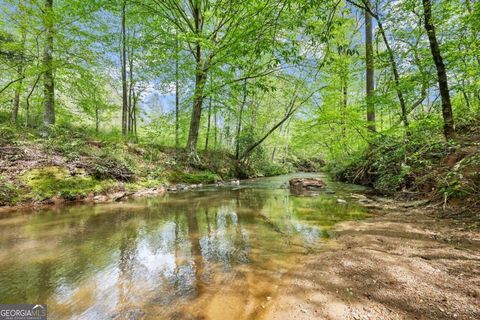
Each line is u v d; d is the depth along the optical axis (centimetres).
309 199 765
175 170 1155
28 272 278
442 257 282
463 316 181
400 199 666
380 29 777
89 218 512
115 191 761
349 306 207
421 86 773
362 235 390
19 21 839
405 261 279
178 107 1516
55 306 215
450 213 450
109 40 1225
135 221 500
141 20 1281
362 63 1116
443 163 577
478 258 271
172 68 1451
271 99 2091
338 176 1427
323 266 285
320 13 387
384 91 916
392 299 211
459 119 705
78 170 732
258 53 466
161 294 236
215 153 1677
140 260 315
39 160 688
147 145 1217
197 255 333
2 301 222
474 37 618
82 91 1141
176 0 1184
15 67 898
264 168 2153
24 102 1191
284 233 428
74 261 308
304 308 210
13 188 576
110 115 1573
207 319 199
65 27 907
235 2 479
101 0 1004
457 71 675
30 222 470
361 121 976
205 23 1337
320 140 1555
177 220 513
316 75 1216
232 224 486
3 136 705
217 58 1087
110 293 238
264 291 242
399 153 752
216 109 1506
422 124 710
